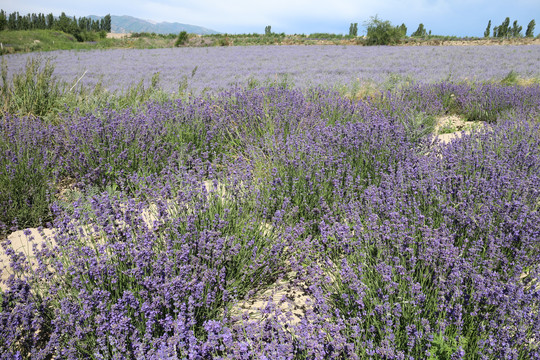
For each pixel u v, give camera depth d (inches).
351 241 105.6
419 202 128.9
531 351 71.6
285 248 119.7
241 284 104.7
